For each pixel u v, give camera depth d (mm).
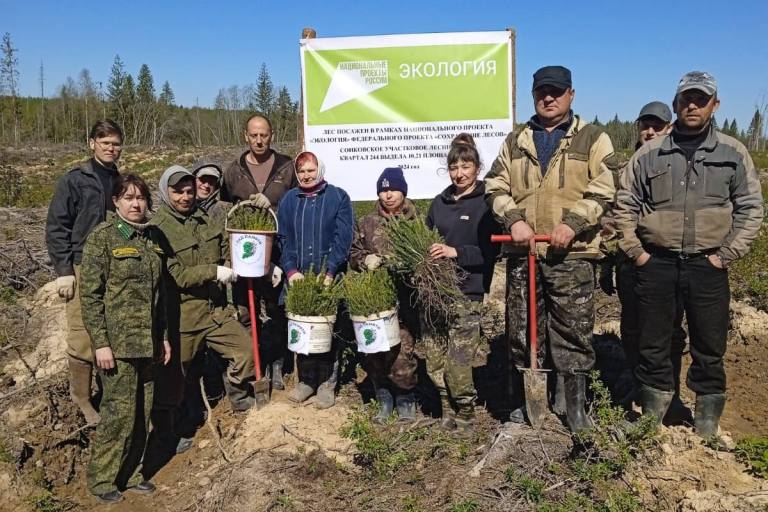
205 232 5031
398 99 6156
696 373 4301
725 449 4137
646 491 3822
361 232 5117
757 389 5500
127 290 4191
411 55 6098
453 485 3955
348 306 4648
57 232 4695
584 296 4188
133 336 4203
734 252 3971
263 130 5516
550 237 4062
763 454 3943
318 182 5156
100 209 4812
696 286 4105
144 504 4414
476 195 4523
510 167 4340
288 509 3930
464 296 4414
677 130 4051
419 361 6266
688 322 4246
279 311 5590
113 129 4824
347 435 4301
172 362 4914
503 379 5828
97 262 4121
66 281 4707
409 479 4125
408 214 4895
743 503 3484
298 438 4707
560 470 3961
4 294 7855
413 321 4781
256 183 5629
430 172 6238
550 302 4312
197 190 5402
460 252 4387
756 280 7734
